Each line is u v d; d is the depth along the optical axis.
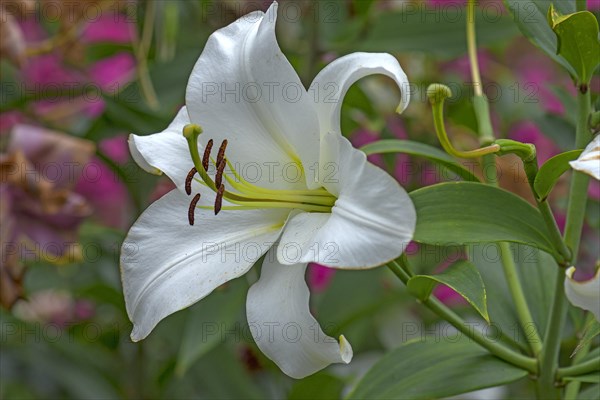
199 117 0.99
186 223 0.99
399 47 1.33
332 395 1.16
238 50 0.98
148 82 1.27
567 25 0.97
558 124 1.29
